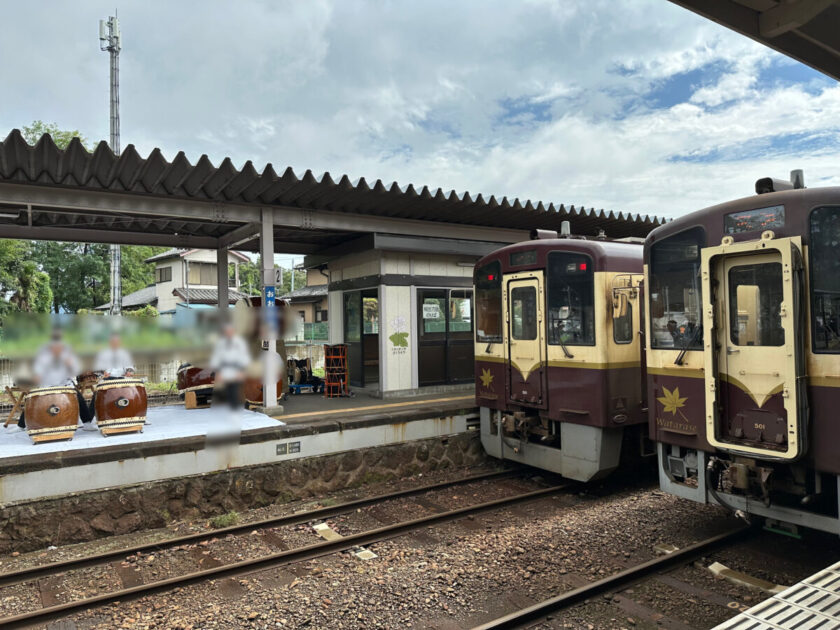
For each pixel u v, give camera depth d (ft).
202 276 98.73
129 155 20.70
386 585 15.39
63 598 15.38
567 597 14.12
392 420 27.20
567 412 23.57
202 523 21.43
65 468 19.52
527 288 25.46
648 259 18.95
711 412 16.28
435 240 33.71
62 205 23.08
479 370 28.48
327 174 24.99
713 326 16.35
